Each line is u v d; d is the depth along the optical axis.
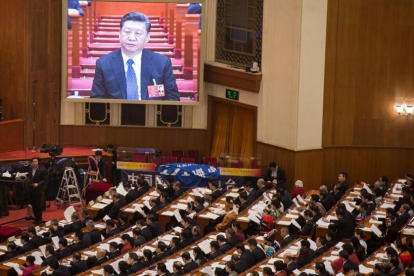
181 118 48.66
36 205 40.31
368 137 45.34
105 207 39.25
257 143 45.97
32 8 45.81
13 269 32.09
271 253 33.19
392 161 45.62
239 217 37.22
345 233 35.12
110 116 48.44
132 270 31.44
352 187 42.34
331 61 44.34
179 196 40.19
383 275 30.44
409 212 37.31
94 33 46.34
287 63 44.00
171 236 35.12
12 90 46.50
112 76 46.81
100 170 44.28
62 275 30.59
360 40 44.59
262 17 45.34
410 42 44.81
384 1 44.50
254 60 46.12
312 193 41.88
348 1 44.12
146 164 43.91
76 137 48.25
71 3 45.97
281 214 37.44
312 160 44.50
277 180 43.75
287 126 44.28
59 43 46.97
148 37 46.50
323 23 43.81
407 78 45.03
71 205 40.25
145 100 47.09
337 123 44.97
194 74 47.03
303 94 43.88
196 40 46.72
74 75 46.72
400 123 45.34
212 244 33.09
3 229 36.84
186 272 31.08
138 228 34.88
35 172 41.00
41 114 47.06
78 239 33.75
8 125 45.66
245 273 31.09
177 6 46.34
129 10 46.22
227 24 47.19
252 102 45.97
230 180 43.53
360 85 44.88
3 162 44.09
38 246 33.91
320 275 30.16
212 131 48.38
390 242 35.09
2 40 46.44
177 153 47.88
